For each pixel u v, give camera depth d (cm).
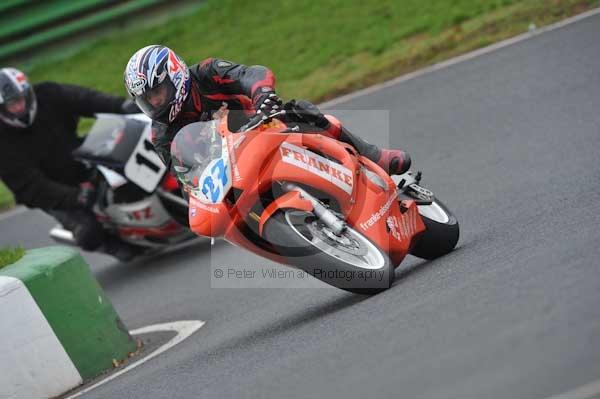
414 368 1134
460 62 3353
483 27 3553
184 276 2425
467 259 1608
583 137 2291
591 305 1123
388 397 1081
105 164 2473
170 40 4566
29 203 2622
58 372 1741
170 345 1861
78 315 1794
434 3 4047
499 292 1298
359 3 4356
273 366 1377
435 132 2789
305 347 1410
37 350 1719
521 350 1077
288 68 3938
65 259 1816
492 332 1155
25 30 4603
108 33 4706
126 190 2531
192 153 1547
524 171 2197
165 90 1594
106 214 2608
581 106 2544
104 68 4459
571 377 981
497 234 1745
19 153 2605
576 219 1598
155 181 2486
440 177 2405
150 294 2386
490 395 1001
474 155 2481
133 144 2481
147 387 1561
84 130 4206
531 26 3391
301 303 1805
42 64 4647
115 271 2802
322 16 4353
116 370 1805
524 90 2848
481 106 2859
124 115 2595
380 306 1471
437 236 1756
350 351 1289
